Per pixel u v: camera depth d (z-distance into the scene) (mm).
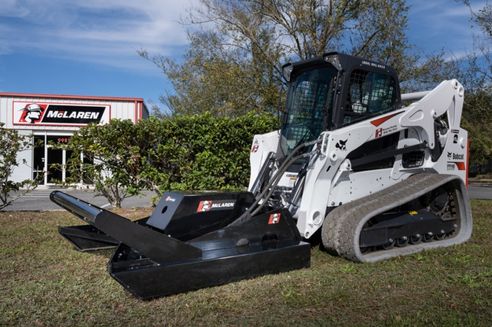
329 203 5547
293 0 15281
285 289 4227
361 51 16078
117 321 3576
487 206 10328
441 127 6590
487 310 3754
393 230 5680
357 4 15414
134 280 3885
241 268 4465
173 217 4391
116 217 3949
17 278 4660
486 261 5285
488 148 24359
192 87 18734
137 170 9125
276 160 5973
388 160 6086
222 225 4668
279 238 4820
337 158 5320
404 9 15750
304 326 3484
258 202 4941
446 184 6469
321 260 5328
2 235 6730
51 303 3926
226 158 9070
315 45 15344
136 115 21266
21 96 20766
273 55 15383
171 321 3570
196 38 16484
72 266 5047
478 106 22641
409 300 3984
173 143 9000
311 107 5898
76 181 9297
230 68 15648
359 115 5652
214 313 3730
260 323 3535
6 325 3502
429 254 5547
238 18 15672
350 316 3660
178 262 4148
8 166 9164
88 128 9102
